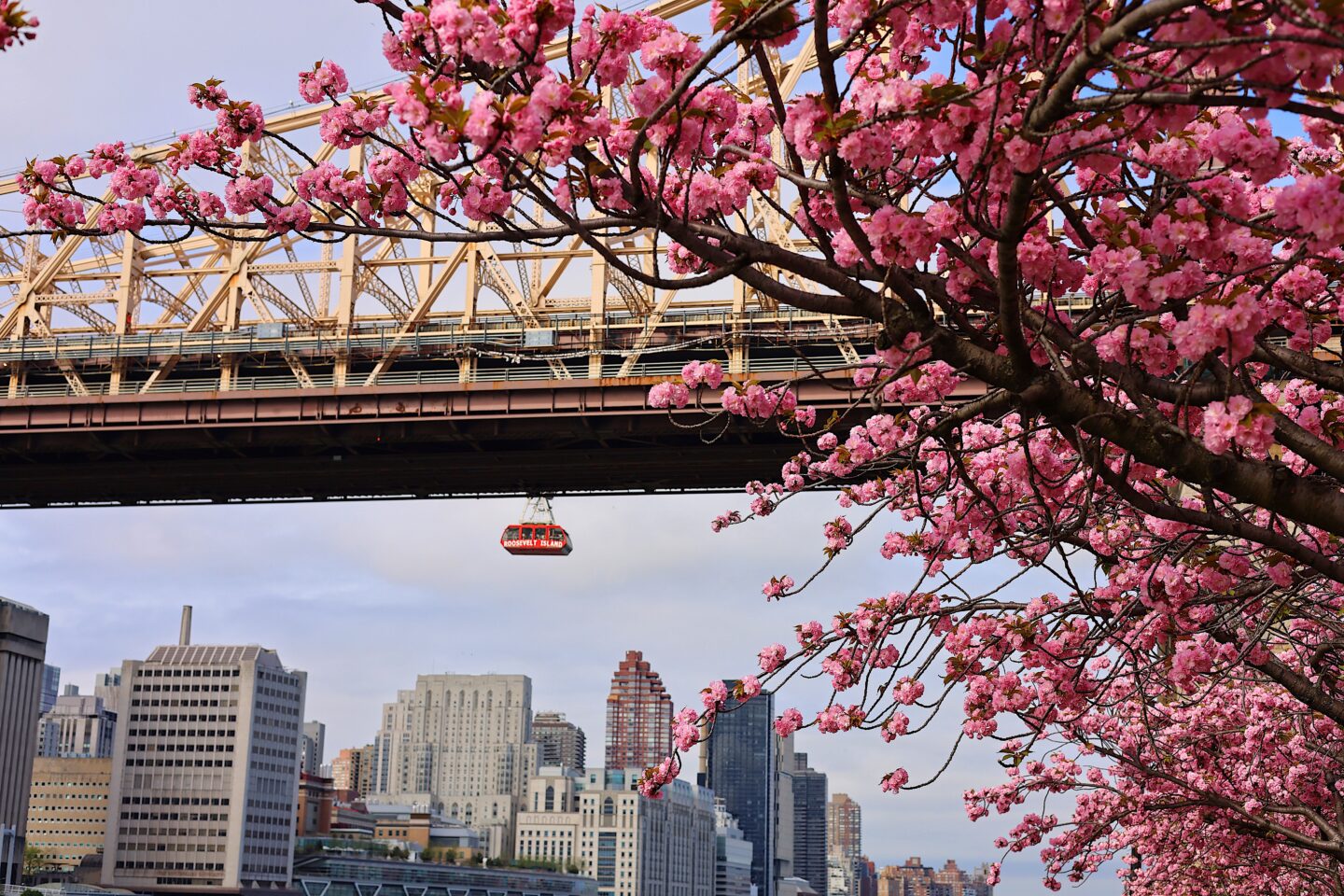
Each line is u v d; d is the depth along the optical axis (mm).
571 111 7219
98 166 9492
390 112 9195
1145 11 5684
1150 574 10242
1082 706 11953
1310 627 14320
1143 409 7863
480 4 7023
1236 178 7289
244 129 9336
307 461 71375
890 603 11766
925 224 7270
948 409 10406
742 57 7785
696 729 11391
